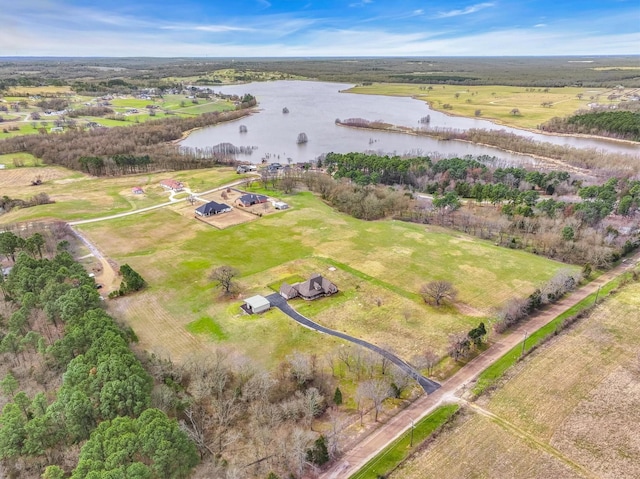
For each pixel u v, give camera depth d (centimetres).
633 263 8669
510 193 11744
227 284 7650
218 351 5928
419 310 7150
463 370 5788
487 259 8931
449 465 4297
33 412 4600
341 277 8250
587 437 4638
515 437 4628
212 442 4625
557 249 9075
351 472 4266
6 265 8581
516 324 6800
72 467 4112
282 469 4309
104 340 5112
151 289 7906
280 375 5556
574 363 5769
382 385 5222
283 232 10456
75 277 6869
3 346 5591
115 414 4444
